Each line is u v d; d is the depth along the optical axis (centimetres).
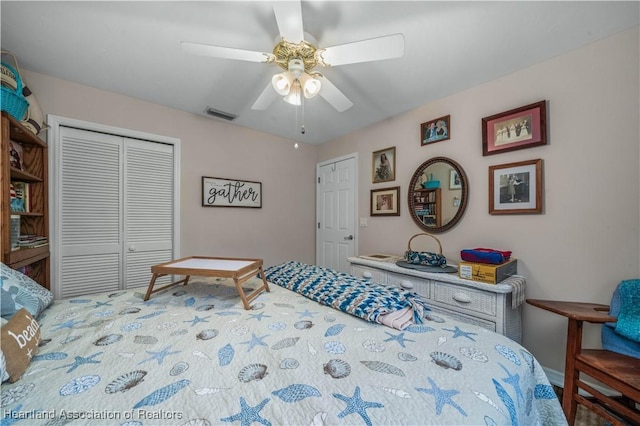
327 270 186
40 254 186
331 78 200
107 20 143
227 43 161
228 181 297
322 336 98
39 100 197
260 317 115
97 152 224
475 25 144
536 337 180
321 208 368
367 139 304
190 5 132
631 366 116
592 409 121
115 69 192
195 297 143
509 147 191
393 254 276
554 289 172
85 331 101
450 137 227
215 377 73
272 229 335
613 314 131
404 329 104
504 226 196
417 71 191
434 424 57
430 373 75
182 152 265
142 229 246
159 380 71
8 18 141
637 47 144
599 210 156
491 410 63
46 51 171
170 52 171
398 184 271
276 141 339
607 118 153
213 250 287
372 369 77
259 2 130
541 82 177
